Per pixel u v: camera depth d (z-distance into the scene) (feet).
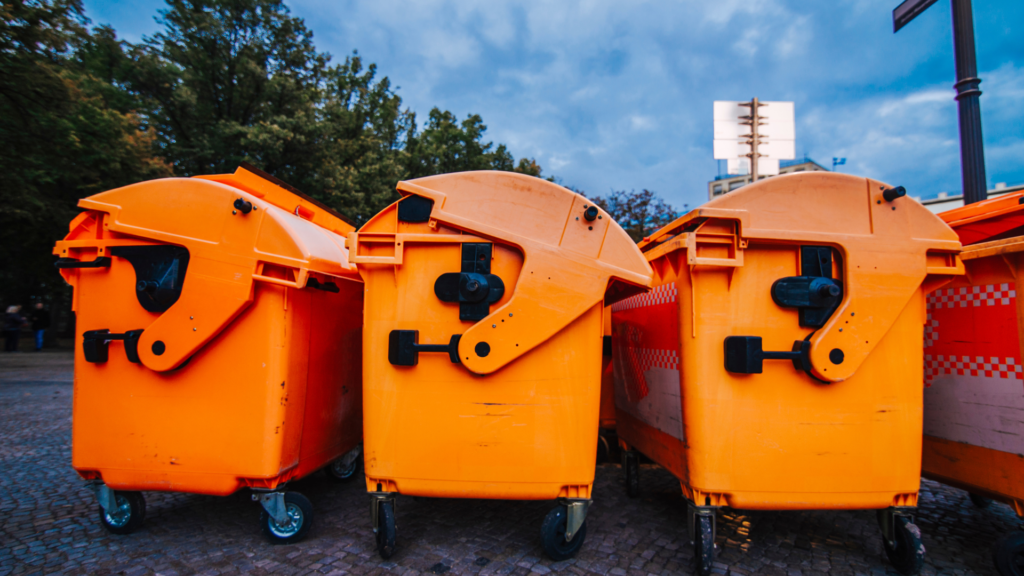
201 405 8.90
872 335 8.09
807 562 8.94
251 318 8.83
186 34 52.39
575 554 9.09
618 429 13.03
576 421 8.50
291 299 9.07
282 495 9.16
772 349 8.28
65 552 9.02
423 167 93.56
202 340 8.66
